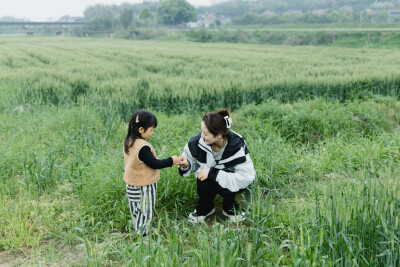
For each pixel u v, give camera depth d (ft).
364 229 10.02
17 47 132.26
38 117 27.76
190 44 172.86
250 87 36.42
